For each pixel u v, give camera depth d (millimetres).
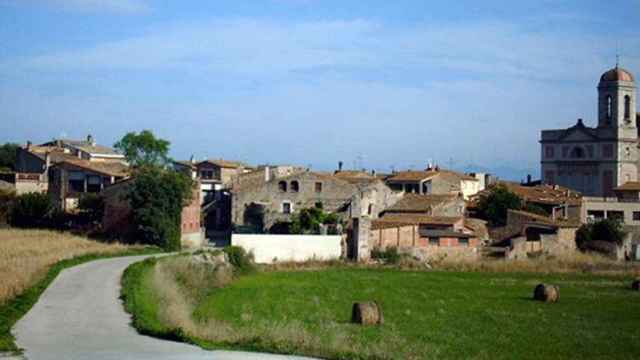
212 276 79438
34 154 151625
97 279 61625
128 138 136500
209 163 161875
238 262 92125
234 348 38438
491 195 132125
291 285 81125
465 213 129875
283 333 43281
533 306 68688
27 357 34531
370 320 54969
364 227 107438
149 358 35062
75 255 81125
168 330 41000
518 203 131125
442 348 46531
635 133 178625
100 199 113375
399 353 41875
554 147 185500
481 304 69562
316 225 114188
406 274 96312
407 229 110438
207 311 58938
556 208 137875
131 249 94312
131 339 39250
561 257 113500
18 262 70125
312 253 106062
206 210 133000
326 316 58594
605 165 177500
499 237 120312
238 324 50125
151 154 136750
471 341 49812
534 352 46531
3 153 173875
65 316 45219
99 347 37156
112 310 47406
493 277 95000
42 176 140125
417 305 68062
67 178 126625
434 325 56469
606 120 184750
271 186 123500
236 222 123500
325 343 41375
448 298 73562
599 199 145375
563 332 54562
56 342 38125
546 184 180375
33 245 89438
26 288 54375
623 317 62438
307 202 122500
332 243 107000
